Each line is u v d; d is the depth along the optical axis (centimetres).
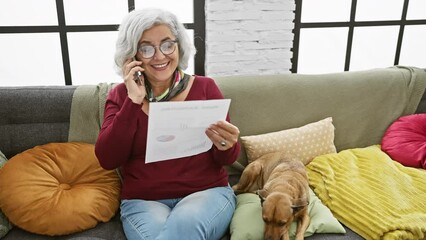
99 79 187
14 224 120
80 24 177
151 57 116
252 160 160
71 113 147
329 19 206
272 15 181
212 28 175
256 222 121
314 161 158
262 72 190
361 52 219
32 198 120
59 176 132
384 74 186
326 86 176
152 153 114
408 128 174
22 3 168
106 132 118
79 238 115
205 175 129
